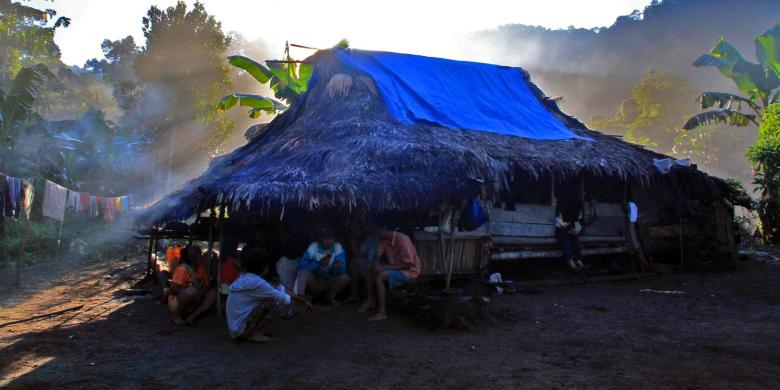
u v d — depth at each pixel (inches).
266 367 194.4
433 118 425.1
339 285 300.4
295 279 306.8
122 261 510.9
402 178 312.3
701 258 435.5
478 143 386.9
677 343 218.7
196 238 379.6
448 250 356.2
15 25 965.2
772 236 586.6
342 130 368.8
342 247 336.2
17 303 319.6
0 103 560.7
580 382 171.9
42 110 1015.0
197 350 217.8
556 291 353.1
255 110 715.4
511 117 467.2
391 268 290.0
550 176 406.0
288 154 360.2
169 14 1043.3
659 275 416.2
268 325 233.9
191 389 171.9
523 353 208.2
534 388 167.8
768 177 584.7
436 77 482.3
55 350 215.5
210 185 312.3
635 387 166.4
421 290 275.4
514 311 285.7
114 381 179.2
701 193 456.8
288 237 354.6
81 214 590.6
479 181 318.0
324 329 251.0
